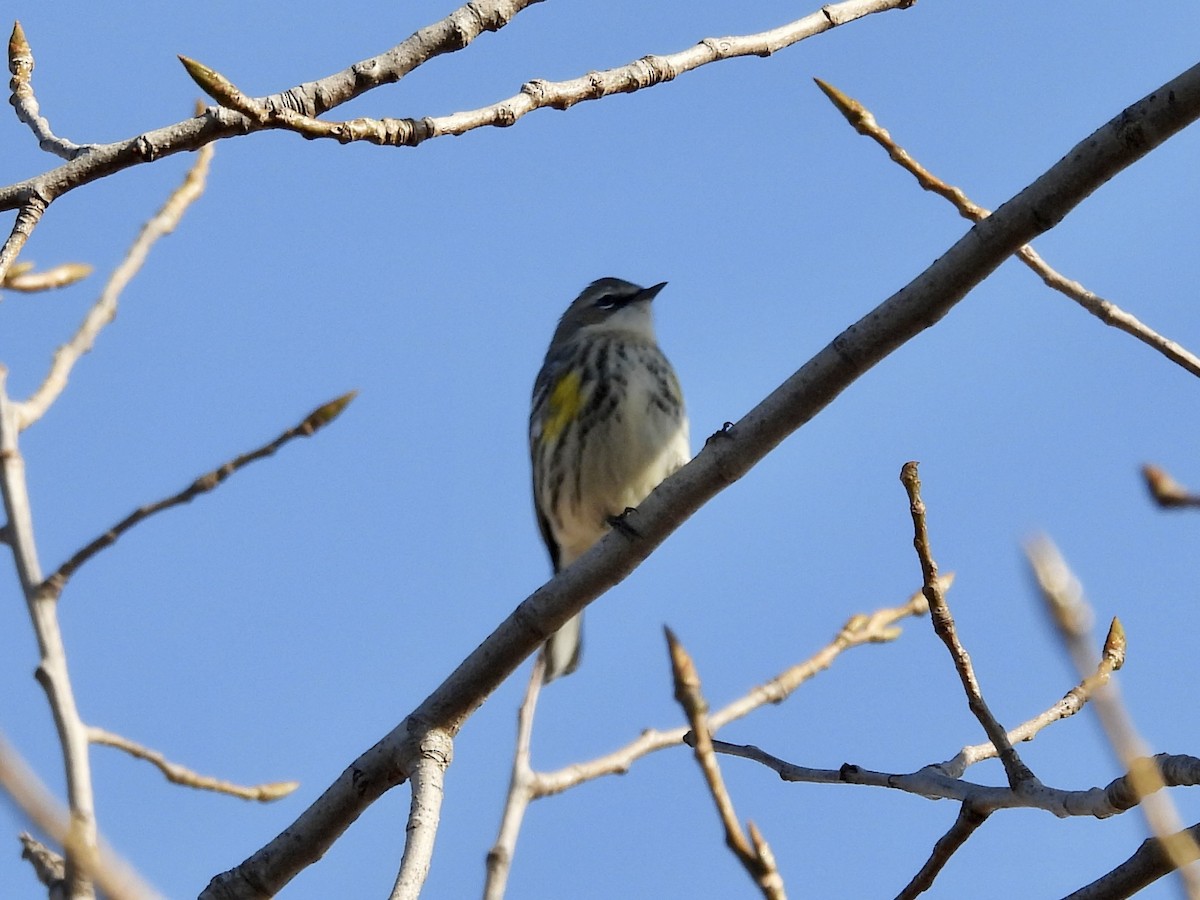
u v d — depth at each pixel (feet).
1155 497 28.81
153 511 40.09
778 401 32.73
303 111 29.32
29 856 32.37
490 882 36.88
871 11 37.93
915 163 40.01
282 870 33.47
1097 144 29.25
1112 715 16.89
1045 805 29.43
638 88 33.96
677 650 27.73
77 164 28.14
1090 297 39.14
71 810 34.81
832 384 32.30
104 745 38.75
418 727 33.68
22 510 39.34
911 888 31.35
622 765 41.29
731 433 33.30
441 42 30.32
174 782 39.99
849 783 34.12
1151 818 18.22
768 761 35.78
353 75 29.68
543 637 34.27
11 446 40.01
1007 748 30.40
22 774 15.56
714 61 35.47
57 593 38.24
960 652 31.04
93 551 39.01
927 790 32.17
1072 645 16.84
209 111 28.48
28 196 27.86
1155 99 28.73
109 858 15.47
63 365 42.86
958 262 30.76
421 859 29.71
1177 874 17.99
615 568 33.83
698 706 27.45
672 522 33.58
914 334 31.58
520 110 32.07
